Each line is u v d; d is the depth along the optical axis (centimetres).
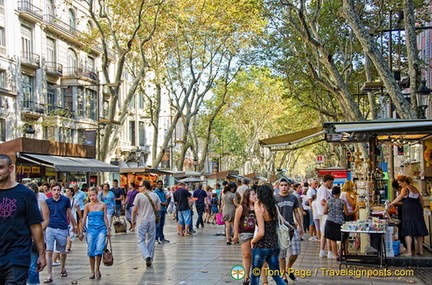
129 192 1983
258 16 2136
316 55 1903
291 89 2753
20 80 3375
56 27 3747
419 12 2477
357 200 1295
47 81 3731
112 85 2500
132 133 5172
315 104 3325
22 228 530
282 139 1309
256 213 739
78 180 2564
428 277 922
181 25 2880
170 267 1081
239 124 5809
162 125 5881
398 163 2016
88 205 968
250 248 880
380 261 1007
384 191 1575
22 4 3391
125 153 4950
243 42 3105
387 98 1930
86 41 3145
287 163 7156
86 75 4147
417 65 1345
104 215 969
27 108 3428
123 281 930
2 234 518
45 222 819
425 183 1312
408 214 1074
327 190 1204
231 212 1492
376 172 1298
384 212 1095
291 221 903
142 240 1105
